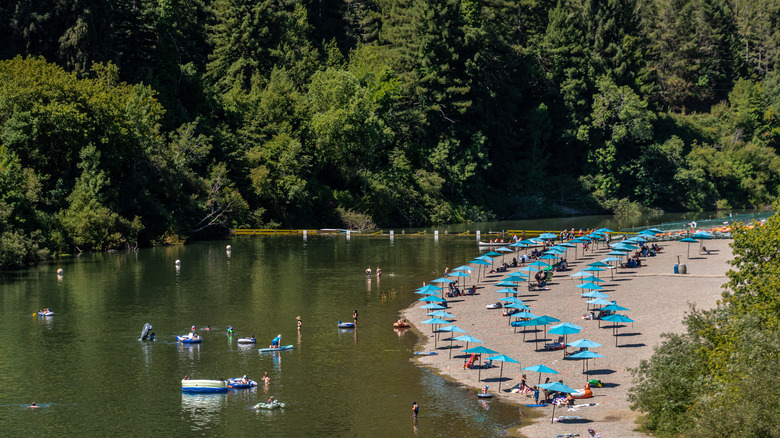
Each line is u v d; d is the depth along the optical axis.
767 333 43.03
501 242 132.62
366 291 89.75
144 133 133.50
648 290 79.75
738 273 54.28
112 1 153.75
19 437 45.81
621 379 53.97
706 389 42.47
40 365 59.97
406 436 45.50
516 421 47.66
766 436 37.41
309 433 46.34
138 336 68.88
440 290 78.81
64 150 124.06
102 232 122.38
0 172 110.81
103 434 46.31
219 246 133.00
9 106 119.94
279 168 160.25
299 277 99.38
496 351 62.47
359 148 169.88
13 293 87.44
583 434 44.47
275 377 57.44
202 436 46.00
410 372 58.41
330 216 165.50
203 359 61.94
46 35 138.75
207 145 148.12
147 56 159.00
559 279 92.56
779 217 53.94
